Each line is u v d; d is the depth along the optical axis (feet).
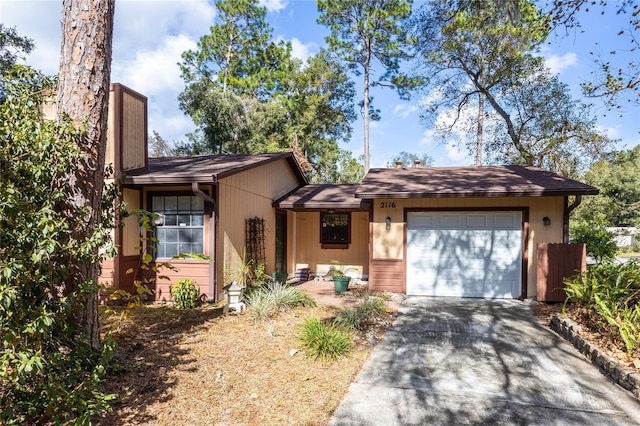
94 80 12.79
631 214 91.71
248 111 74.95
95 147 12.72
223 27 89.20
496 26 53.88
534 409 10.98
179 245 25.82
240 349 15.72
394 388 12.35
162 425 9.82
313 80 85.76
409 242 29.58
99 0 12.92
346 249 40.65
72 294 9.45
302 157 74.64
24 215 8.46
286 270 39.17
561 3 22.49
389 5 73.92
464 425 10.08
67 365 9.72
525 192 25.90
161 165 29.73
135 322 19.63
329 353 15.05
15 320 7.73
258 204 32.78
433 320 21.34
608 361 13.50
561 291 25.49
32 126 9.96
